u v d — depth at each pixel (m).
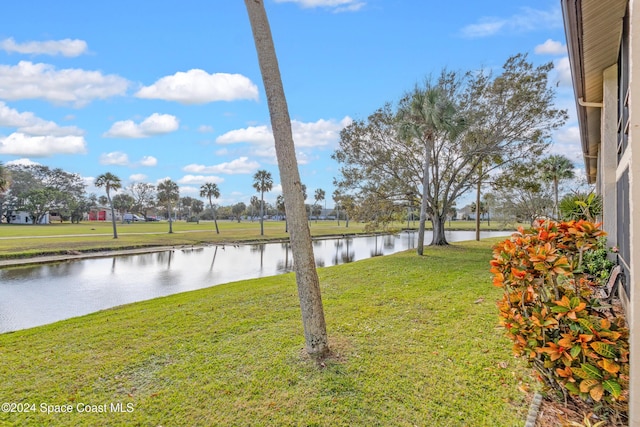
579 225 2.31
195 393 2.77
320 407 2.51
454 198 16.92
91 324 5.28
